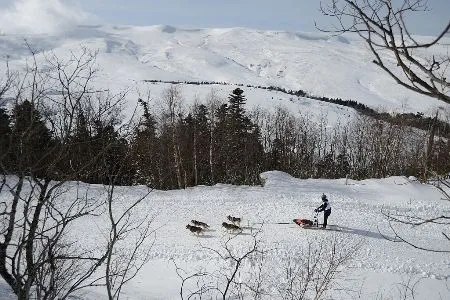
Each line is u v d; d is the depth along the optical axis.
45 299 3.52
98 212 19.25
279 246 17.00
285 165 47.66
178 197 23.67
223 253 16.48
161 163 29.83
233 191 25.23
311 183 28.31
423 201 24.36
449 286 14.77
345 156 50.22
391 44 2.24
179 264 15.63
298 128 59.59
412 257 16.91
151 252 16.33
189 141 37.00
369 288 13.89
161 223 19.62
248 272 13.84
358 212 22.41
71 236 16.28
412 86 2.23
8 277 3.54
